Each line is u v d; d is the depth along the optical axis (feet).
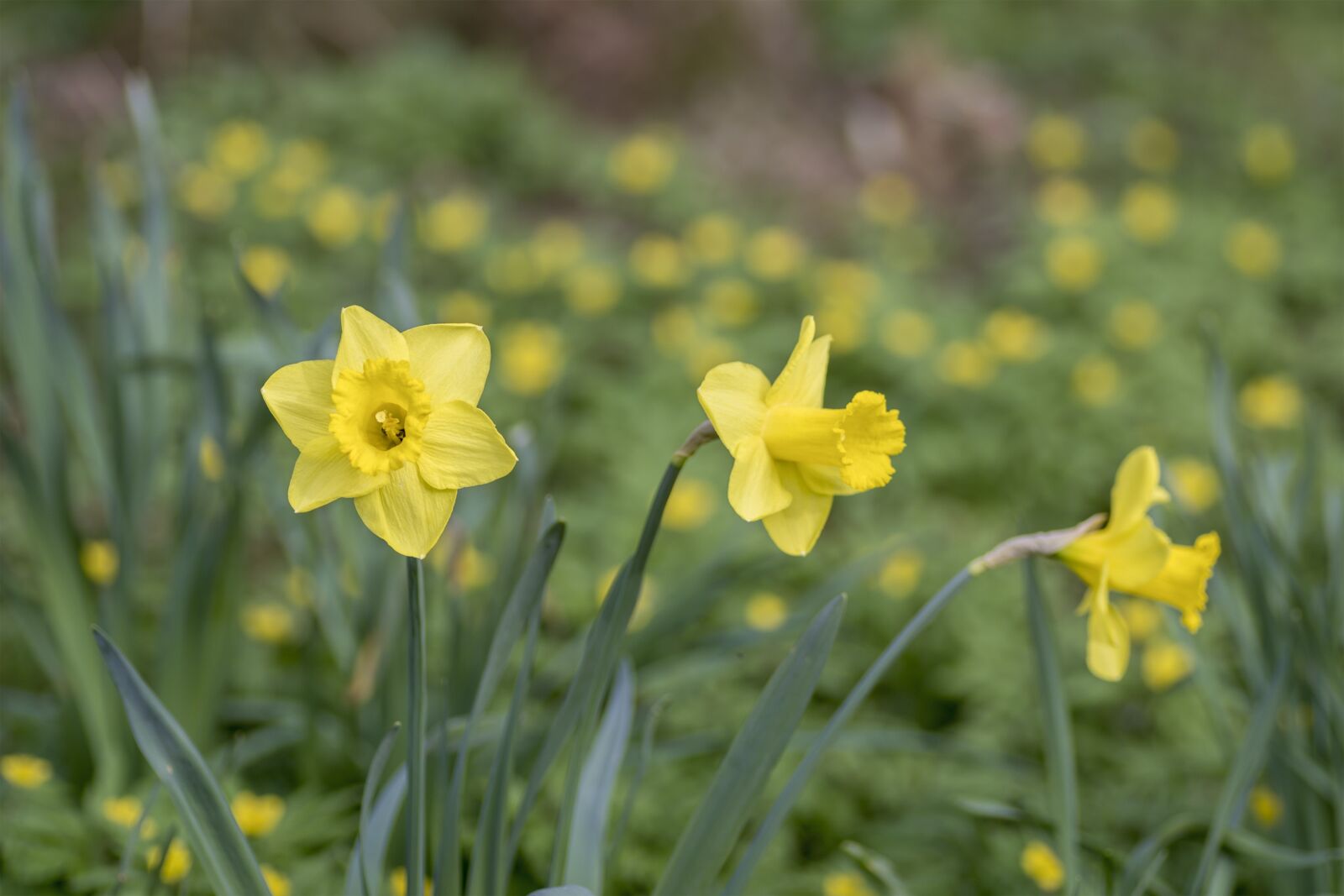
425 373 4.66
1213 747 10.25
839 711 5.60
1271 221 21.85
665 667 9.25
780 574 12.45
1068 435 15.70
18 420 13.43
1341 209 22.58
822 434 4.81
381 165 20.26
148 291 9.36
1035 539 5.50
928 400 16.10
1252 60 27.86
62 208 17.66
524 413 14.87
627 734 6.70
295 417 4.59
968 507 15.23
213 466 8.86
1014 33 27.58
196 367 8.32
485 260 17.80
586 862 6.22
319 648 9.69
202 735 8.73
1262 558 7.99
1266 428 15.87
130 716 4.94
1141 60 26.91
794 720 5.36
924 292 18.94
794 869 9.11
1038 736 10.63
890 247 20.88
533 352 15.21
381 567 8.70
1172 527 9.41
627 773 8.84
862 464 4.82
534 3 23.49
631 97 23.39
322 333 7.79
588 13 23.62
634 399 15.19
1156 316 18.35
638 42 23.49
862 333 16.88
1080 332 17.97
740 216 20.72
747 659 11.25
